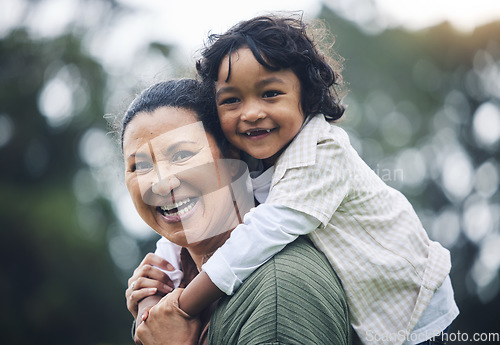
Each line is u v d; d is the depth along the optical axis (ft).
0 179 55.01
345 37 57.41
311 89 7.28
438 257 7.10
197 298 6.45
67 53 54.95
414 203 53.16
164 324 6.52
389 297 6.68
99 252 50.14
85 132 54.80
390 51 59.00
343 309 6.23
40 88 55.98
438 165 56.18
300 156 6.84
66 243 50.16
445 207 53.57
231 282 6.30
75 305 50.78
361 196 7.00
